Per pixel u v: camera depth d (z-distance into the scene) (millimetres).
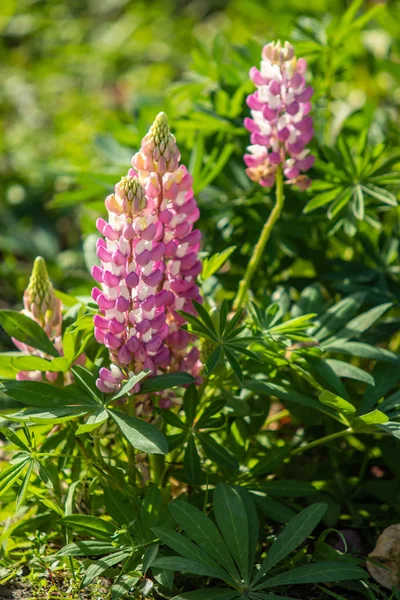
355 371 943
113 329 874
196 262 912
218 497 892
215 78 1217
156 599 897
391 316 1134
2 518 970
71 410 879
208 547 872
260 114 952
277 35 1156
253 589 864
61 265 1424
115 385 885
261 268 1119
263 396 1001
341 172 1036
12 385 887
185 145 1158
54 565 918
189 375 891
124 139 1187
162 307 905
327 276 1091
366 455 1014
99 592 900
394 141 1220
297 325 938
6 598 897
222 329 911
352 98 1500
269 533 968
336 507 970
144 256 869
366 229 1152
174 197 887
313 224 1119
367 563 923
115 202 869
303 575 864
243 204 1113
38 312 938
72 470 974
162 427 963
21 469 895
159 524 897
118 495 920
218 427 940
